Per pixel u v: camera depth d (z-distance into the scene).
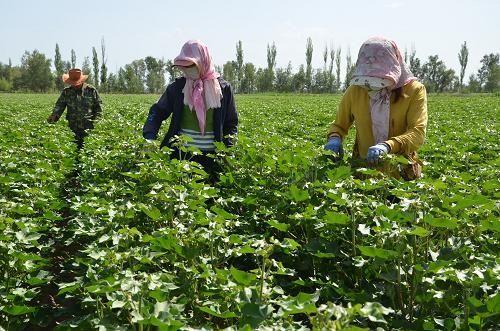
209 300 3.37
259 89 102.94
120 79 104.25
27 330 4.18
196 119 6.42
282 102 38.47
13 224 4.62
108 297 3.03
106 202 4.88
